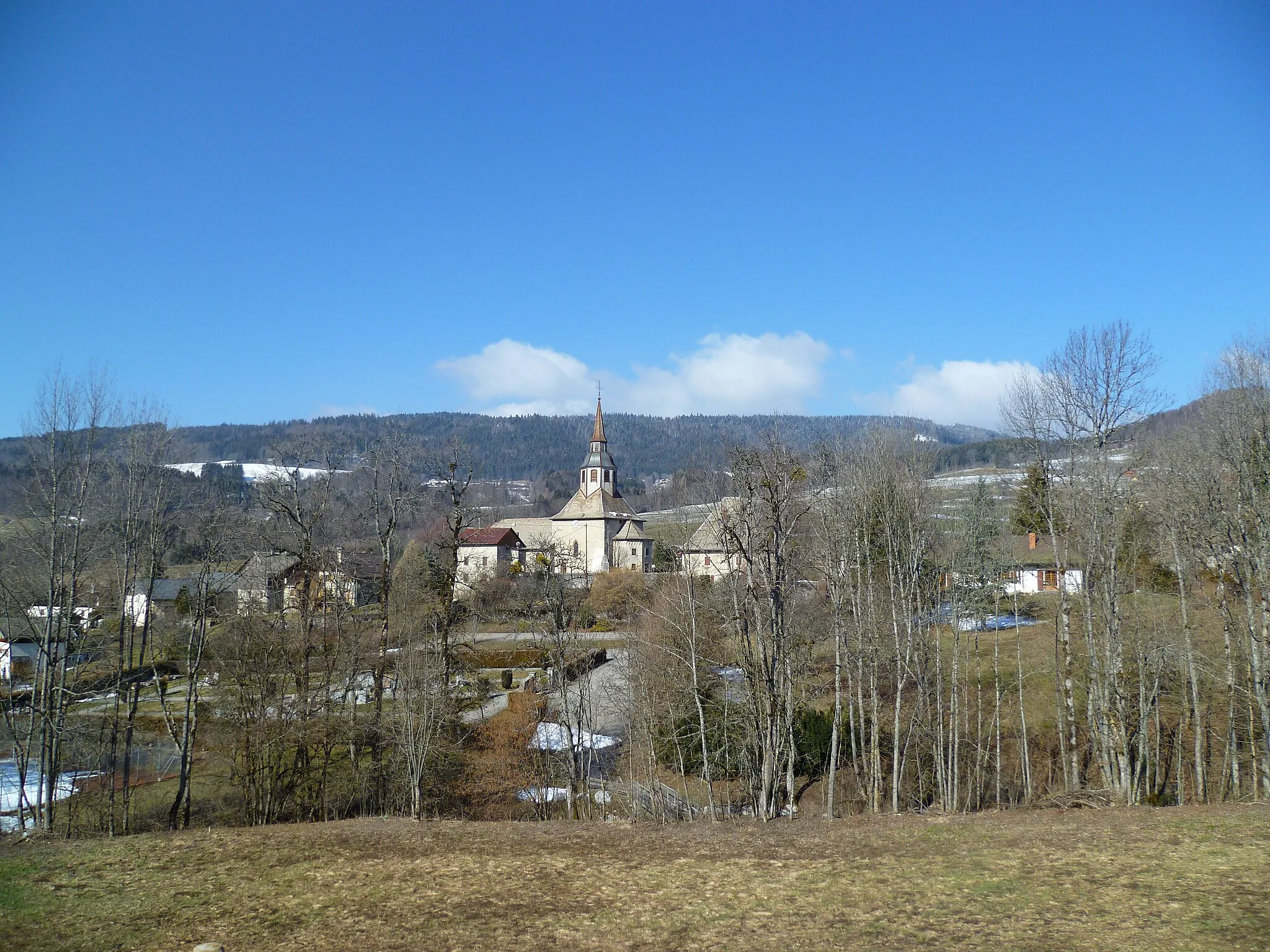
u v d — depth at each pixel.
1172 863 16.53
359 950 13.79
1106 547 30.27
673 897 15.97
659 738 31.94
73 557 29.77
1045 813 21.50
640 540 101.06
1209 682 34.19
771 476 25.94
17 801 32.25
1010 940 13.25
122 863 18.53
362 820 22.78
